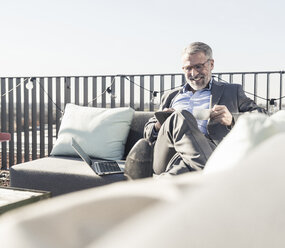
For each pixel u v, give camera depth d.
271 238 0.11
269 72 3.19
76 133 2.62
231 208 0.12
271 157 0.17
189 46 2.53
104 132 2.57
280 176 0.14
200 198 0.13
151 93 3.60
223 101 2.39
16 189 1.47
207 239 0.11
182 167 1.42
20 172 2.24
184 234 0.11
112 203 0.15
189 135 1.47
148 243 0.10
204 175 0.17
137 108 3.73
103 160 2.50
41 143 4.25
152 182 0.18
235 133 0.47
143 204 0.15
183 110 1.55
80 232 0.13
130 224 0.12
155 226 0.11
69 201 0.16
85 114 2.71
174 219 0.12
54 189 2.13
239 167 0.17
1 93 4.44
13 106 4.38
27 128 4.32
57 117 4.07
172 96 2.68
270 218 0.12
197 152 1.41
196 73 2.47
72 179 2.07
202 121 2.29
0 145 4.76
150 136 2.18
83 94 4.03
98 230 0.13
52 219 0.14
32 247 0.12
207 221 0.11
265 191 0.13
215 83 2.51
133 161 1.70
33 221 0.14
